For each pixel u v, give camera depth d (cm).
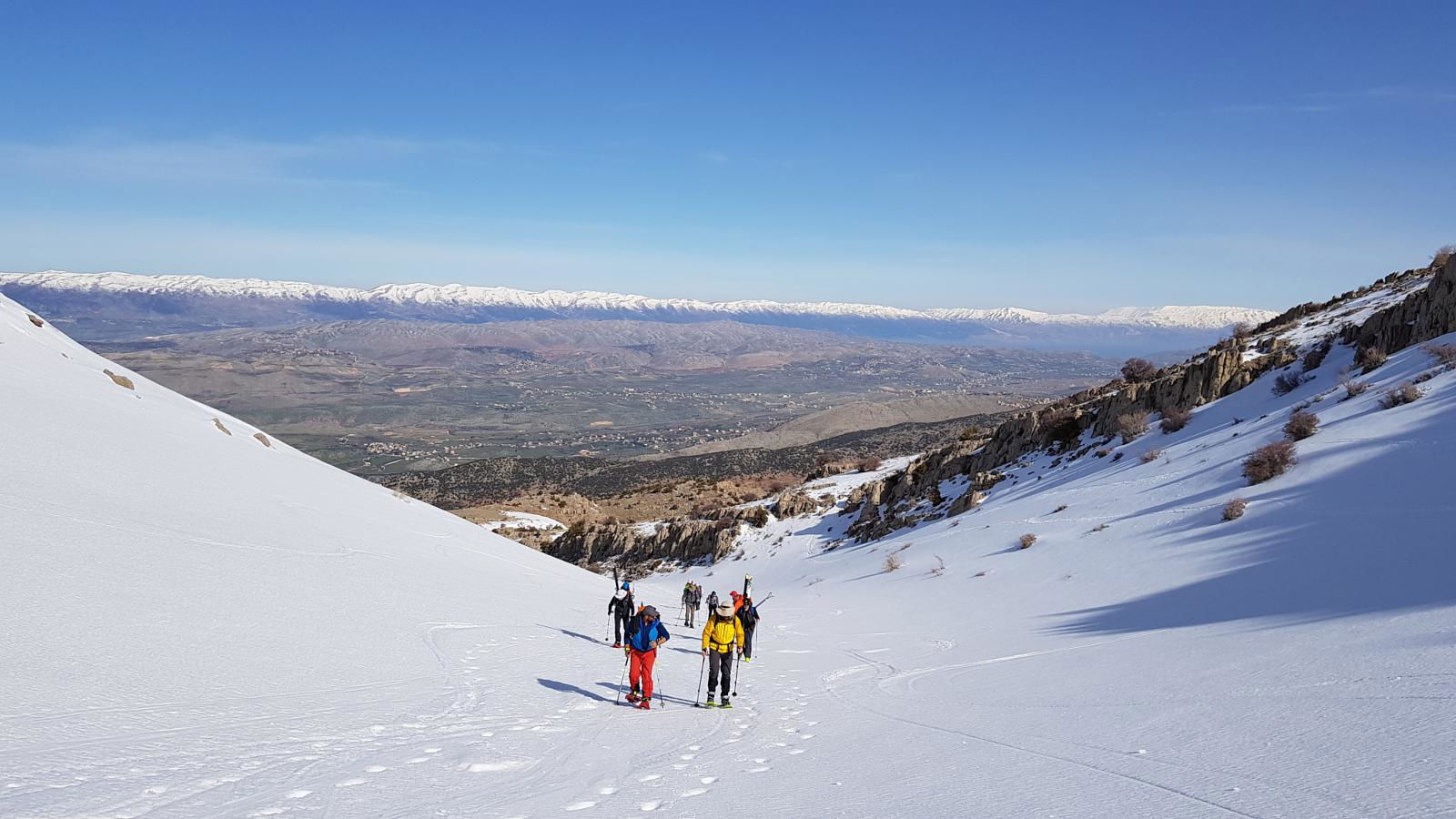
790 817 642
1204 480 3231
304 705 1027
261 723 923
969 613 2673
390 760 820
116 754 757
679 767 847
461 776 778
